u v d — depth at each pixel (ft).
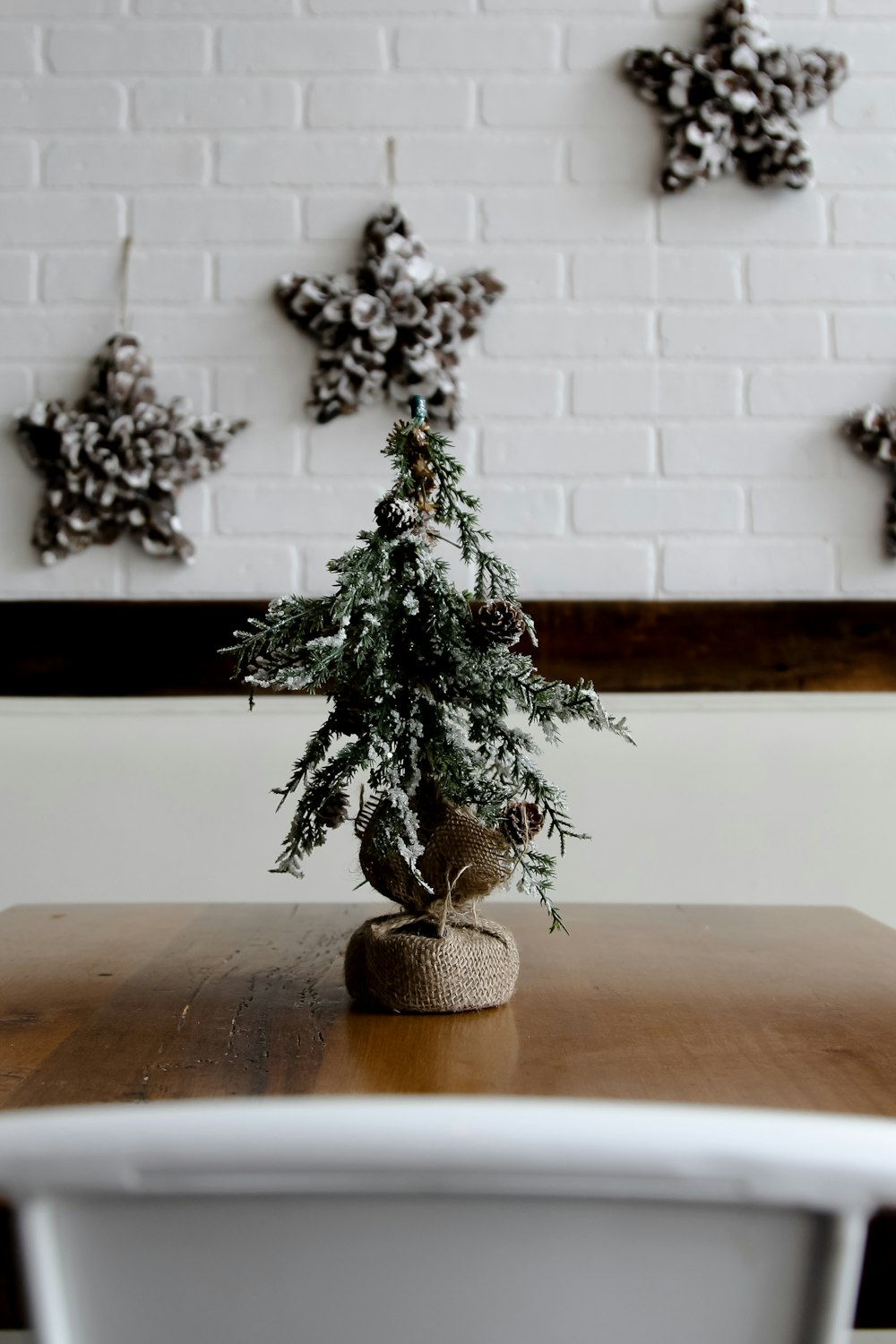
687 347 7.30
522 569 7.23
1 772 6.97
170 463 7.15
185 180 7.31
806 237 7.32
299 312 7.18
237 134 7.31
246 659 4.60
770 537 7.26
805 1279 1.79
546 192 7.31
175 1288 1.81
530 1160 1.61
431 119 7.32
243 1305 1.82
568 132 7.31
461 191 7.31
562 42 7.31
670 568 7.25
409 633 4.44
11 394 7.25
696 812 6.95
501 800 4.30
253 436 7.24
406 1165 1.61
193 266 7.29
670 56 7.22
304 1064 3.80
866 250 7.32
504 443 7.27
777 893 6.92
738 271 7.32
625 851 6.93
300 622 4.54
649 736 7.00
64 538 7.13
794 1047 4.02
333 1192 1.72
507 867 4.53
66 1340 1.80
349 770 4.28
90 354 7.27
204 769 6.98
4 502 7.22
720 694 7.07
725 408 7.29
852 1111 3.38
